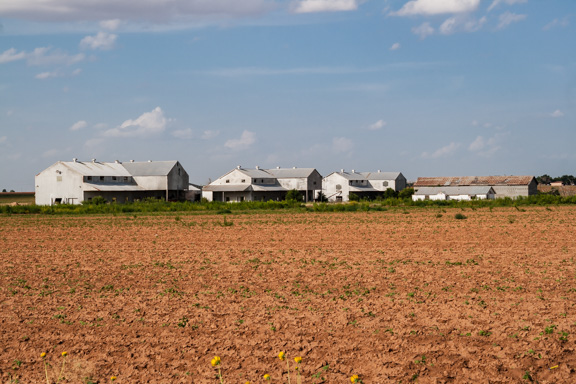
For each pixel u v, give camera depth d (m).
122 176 103.25
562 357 12.07
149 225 46.19
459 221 44.31
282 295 17.70
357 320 14.74
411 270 21.64
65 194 96.94
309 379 11.25
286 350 12.72
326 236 35.06
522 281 19.08
